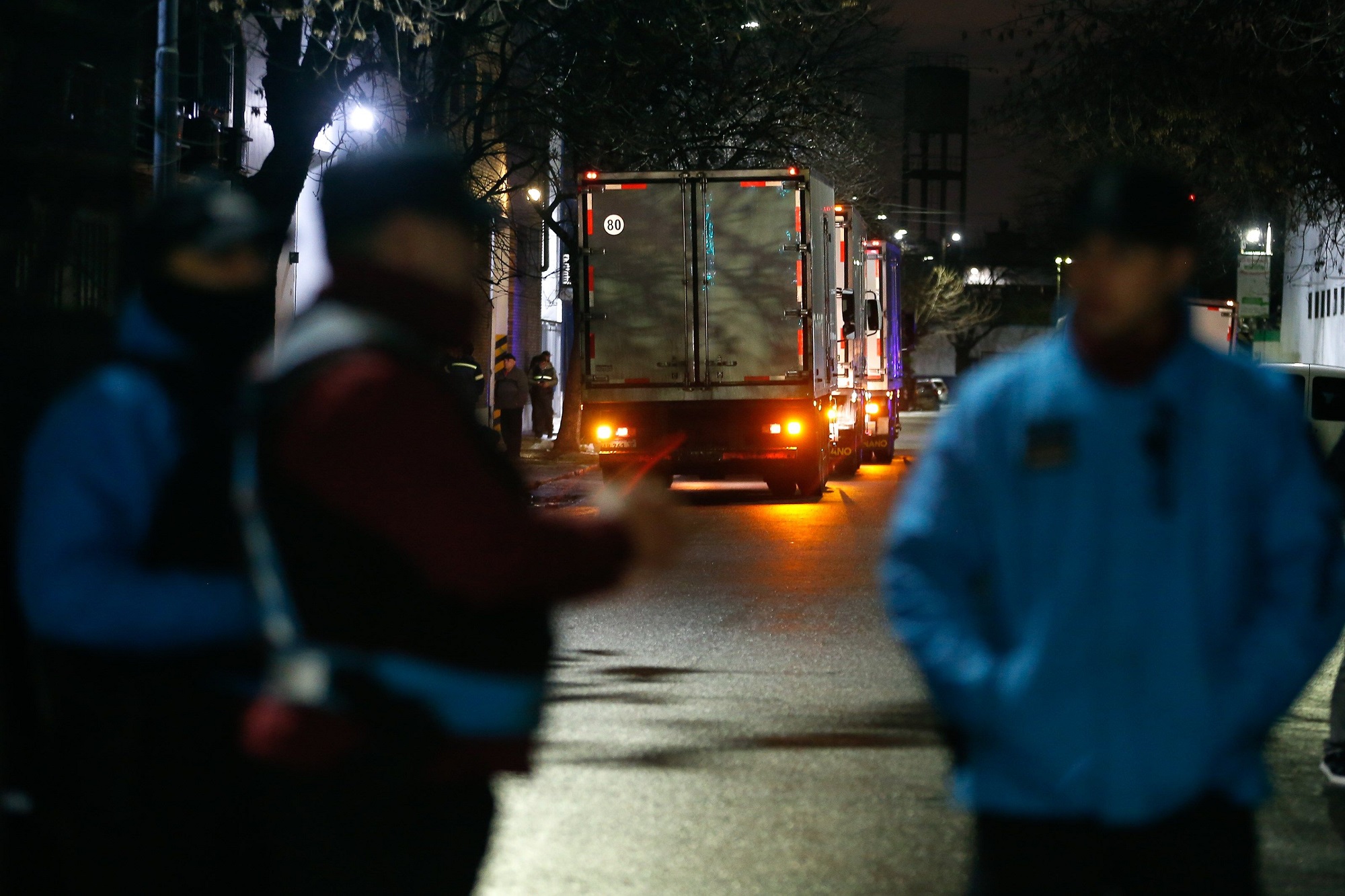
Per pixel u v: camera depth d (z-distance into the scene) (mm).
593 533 5938
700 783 14586
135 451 6789
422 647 5711
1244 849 5941
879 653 22000
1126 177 5895
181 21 42844
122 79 9062
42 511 6762
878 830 13008
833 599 27703
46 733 7465
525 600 5781
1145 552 5781
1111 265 5824
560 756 15656
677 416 47250
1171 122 57906
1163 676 5773
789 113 62938
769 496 51812
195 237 6918
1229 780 5891
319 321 5855
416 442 5586
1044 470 5852
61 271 8547
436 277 5914
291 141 40656
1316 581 5867
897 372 75875
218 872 7109
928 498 6121
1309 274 131750
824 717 17609
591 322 47312
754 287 47031
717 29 50531
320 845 5859
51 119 8641
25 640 7520
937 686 5949
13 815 7344
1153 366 5922
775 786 14461
